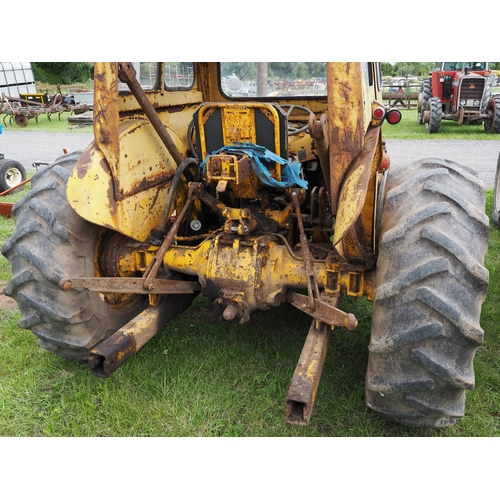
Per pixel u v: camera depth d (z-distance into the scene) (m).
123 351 2.61
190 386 3.20
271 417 2.95
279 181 3.11
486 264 4.90
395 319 2.40
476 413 2.98
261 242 3.04
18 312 4.19
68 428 2.90
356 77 2.31
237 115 3.07
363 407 3.02
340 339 3.72
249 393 3.14
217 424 2.88
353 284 2.87
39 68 40.69
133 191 3.04
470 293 2.36
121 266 3.22
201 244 3.16
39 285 2.95
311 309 2.78
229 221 3.11
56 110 21.83
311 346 2.60
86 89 34.84
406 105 24.08
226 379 3.26
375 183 2.75
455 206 2.55
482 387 3.18
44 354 3.60
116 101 2.75
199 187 3.17
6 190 8.00
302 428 2.87
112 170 2.85
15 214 3.15
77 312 3.00
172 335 3.77
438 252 2.38
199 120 3.16
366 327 3.89
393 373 2.45
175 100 3.77
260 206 3.35
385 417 2.88
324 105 4.18
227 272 3.02
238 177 2.80
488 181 9.11
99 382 3.24
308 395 2.26
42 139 16.58
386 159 3.44
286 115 3.04
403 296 2.38
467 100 16.03
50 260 2.90
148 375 3.29
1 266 5.17
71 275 2.94
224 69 4.27
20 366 3.45
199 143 3.25
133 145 3.03
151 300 3.02
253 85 4.25
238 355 3.50
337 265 2.85
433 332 2.30
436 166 2.94
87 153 2.84
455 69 16.97
